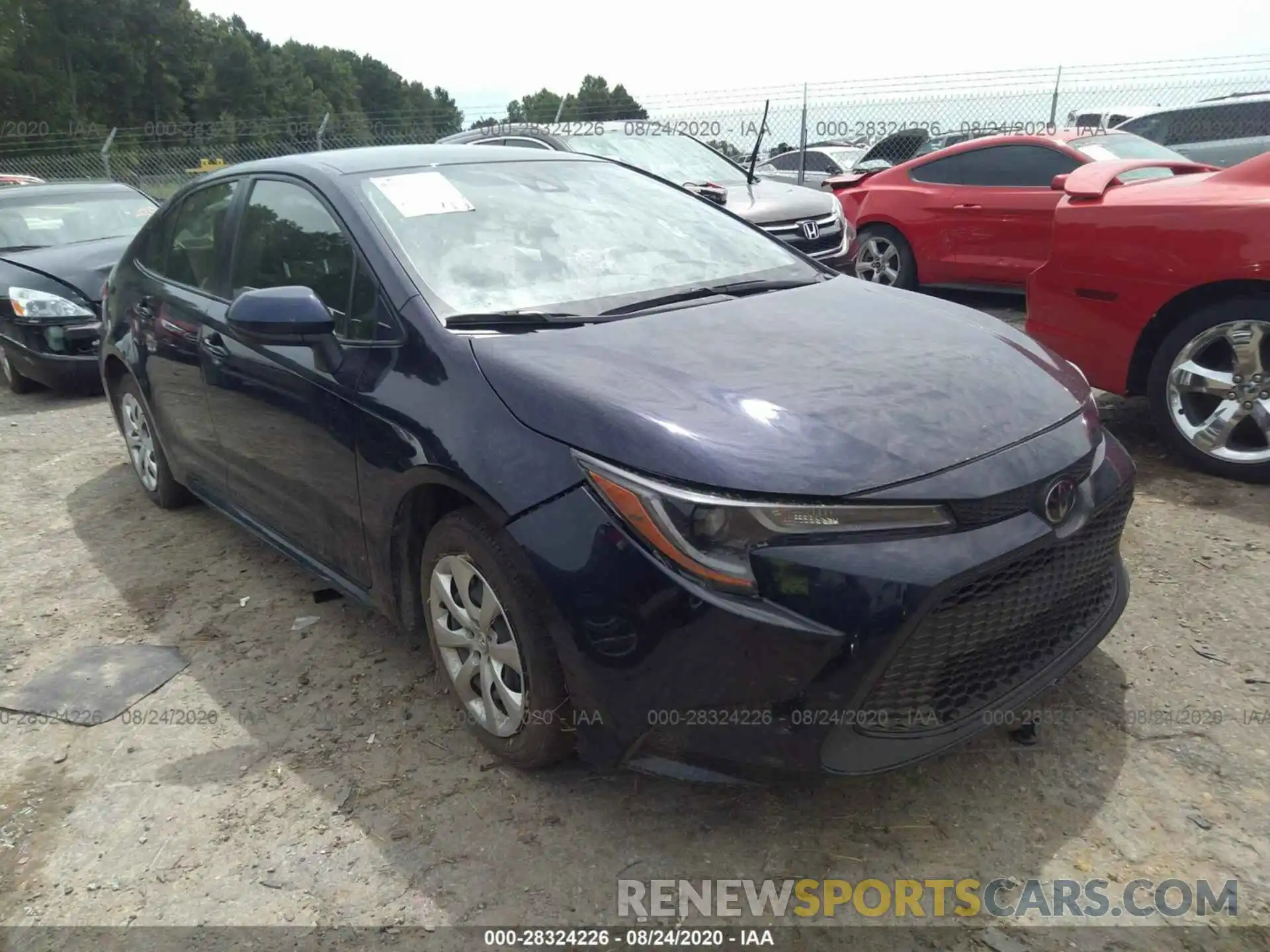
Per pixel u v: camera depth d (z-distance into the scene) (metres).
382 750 2.68
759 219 6.98
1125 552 3.50
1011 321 7.60
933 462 2.09
